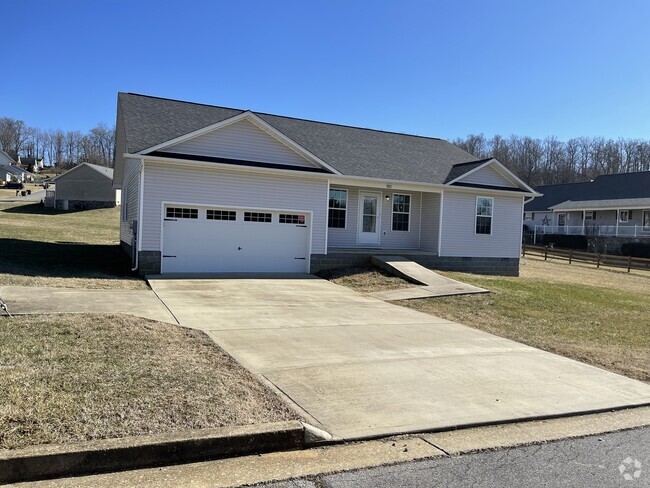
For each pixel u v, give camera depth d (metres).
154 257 14.16
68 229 29.86
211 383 5.12
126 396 4.54
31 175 102.44
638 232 41.12
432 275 15.16
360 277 15.31
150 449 3.73
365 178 17.22
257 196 15.41
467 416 4.96
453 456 4.15
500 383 6.12
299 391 5.33
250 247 15.52
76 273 13.03
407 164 19.72
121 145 20.08
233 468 3.78
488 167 19.72
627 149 79.38
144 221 14.02
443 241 19.09
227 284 13.11
